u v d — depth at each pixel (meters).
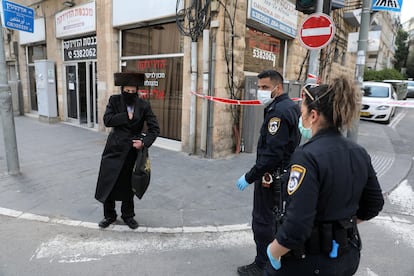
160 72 7.30
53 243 3.09
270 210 2.41
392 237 3.39
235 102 5.99
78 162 5.79
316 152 1.33
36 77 10.52
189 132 6.55
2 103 4.75
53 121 10.44
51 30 10.23
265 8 6.71
